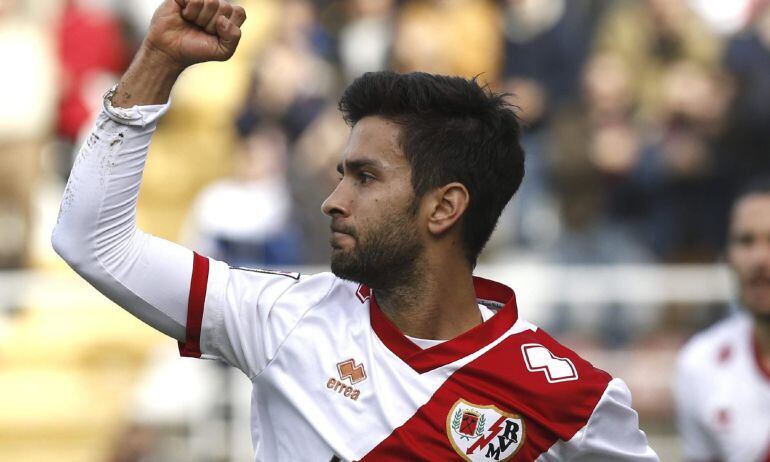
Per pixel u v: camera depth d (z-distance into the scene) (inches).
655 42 1099.3
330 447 388.5
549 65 1105.4
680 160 1061.1
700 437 739.4
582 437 399.5
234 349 407.2
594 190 1071.6
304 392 395.9
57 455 984.9
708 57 1092.5
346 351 398.6
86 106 1144.2
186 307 402.6
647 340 972.6
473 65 1107.9
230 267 417.1
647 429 959.0
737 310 953.5
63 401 994.1
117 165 385.7
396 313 407.8
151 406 976.3
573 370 403.9
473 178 405.7
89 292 1010.7
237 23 392.2
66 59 1144.8
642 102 1092.5
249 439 946.7
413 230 399.2
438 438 389.7
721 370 726.5
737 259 697.6
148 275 396.8
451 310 408.8
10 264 1067.3
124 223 392.2
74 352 1003.3
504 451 393.7
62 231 388.8
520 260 1071.0
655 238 1062.4
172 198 1136.2
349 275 399.5
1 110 1080.2
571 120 1090.1
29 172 1084.5
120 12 1191.6
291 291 413.1
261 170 1034.1
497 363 398.3
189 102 1149.1
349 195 399.2
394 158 398.3
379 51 1125.1
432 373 395.2
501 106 418.0
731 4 1139.3
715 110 1071.6
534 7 1137.4
